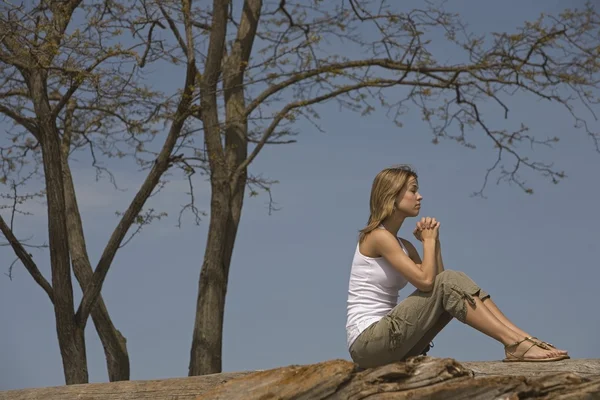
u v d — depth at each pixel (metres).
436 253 4.27
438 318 4.14
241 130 11.20
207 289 10.58
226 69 11.47
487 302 4.05
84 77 9.33
